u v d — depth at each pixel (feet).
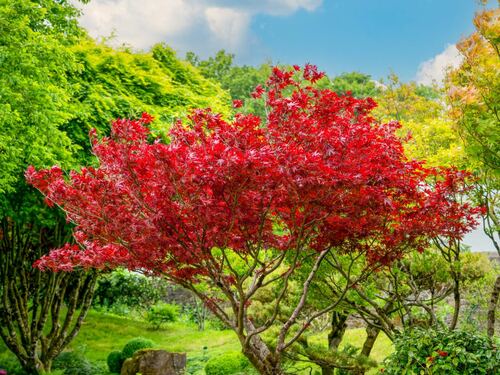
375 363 24.43
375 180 15.83
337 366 24.40
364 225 17.92
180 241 16.30
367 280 27.48
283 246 18.20
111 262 18.21
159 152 14.12
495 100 18.03
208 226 15.89
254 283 19.35
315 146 15.93
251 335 17.94
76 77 37.99
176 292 83.66
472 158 19.63
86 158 34.68
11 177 28.22
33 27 33.47
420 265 26.08
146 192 16.29
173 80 50.39
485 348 19.72
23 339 39.40
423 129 33.47
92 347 53.62
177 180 14.55
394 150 17.03
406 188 17.25
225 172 13.39
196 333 61.98
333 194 15.05
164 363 40.93
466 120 18.83
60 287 45.55
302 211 17.21
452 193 20.42
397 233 19.15
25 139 28.71
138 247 16.75
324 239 17.90
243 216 15.56
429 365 19.45
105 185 15.88
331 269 25.40
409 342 21.01
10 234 41.88
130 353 44.34
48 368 40.50
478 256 29.84
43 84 28.78
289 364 28.66
